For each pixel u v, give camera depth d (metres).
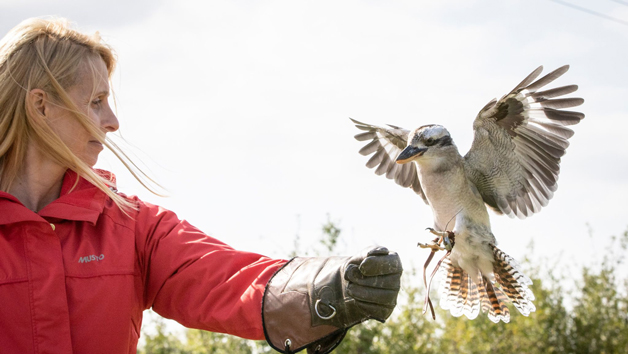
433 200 4.48
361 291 2.24
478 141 4.37
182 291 2.50
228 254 2.53
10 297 2.18
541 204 4.37
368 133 5.28
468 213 4.42
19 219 2.22
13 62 2.33
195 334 8.15
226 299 2.44
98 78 2.41
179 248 2.54
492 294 4.54
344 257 2.39
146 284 2.56
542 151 4.26
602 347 10.84
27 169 2.42
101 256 2.36
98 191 2.48
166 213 2.67
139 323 2.54
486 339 10.06
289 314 2.32
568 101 4.04
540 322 10.72
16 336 2.16
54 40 2.37
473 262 4.54
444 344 9.84
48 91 2.32
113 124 2.50
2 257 2.21
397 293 2.28
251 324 2.37
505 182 4.46
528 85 3.97
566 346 10.82
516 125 4.23
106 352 2.28
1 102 2.33
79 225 2.41
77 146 2.39
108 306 2.31
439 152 4.35
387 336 8.51
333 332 2.31
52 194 2.50
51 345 2.17
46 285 2.21
